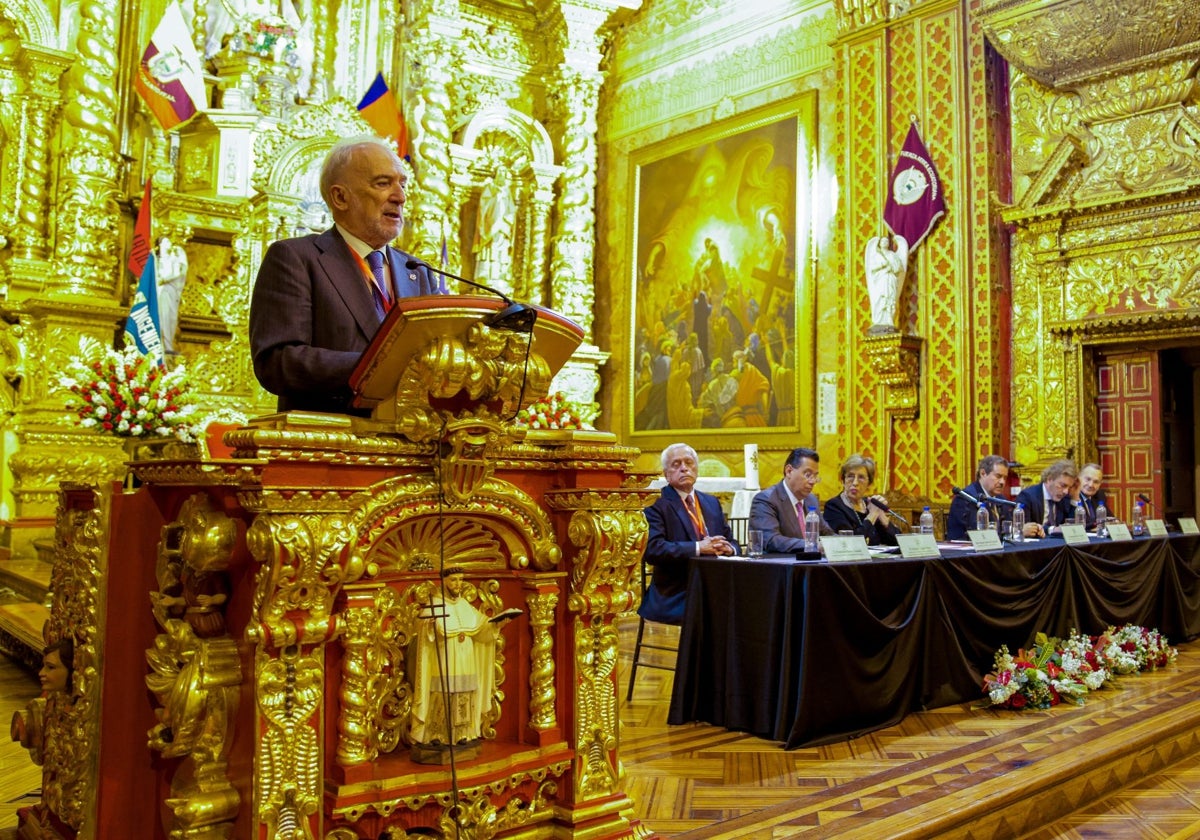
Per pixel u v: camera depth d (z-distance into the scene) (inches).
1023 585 202.5
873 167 361.7
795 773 138.1
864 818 115.7
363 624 77.3
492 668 88.4
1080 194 317.4
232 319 417.4
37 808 110.1
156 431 249.8
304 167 418.0
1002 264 334.6
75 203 381.7
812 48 396.5
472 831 81.4
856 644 163.6
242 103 438.0
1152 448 314.7
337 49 482.0
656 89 466.9
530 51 491.8
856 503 231.3
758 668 162.2
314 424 75.6
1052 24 309.3
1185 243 294.8
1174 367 336.5
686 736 162.2
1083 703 182.7
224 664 75.7
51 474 346.6
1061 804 134.7
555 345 85.0
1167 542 253.0
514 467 89.7
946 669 181.0
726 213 424.2
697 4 446.3
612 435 93.6
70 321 363.9
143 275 302.2
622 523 92.0
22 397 367.9
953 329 336.8
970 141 336.5
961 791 126.0
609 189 488.4
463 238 475.2
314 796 72.5
